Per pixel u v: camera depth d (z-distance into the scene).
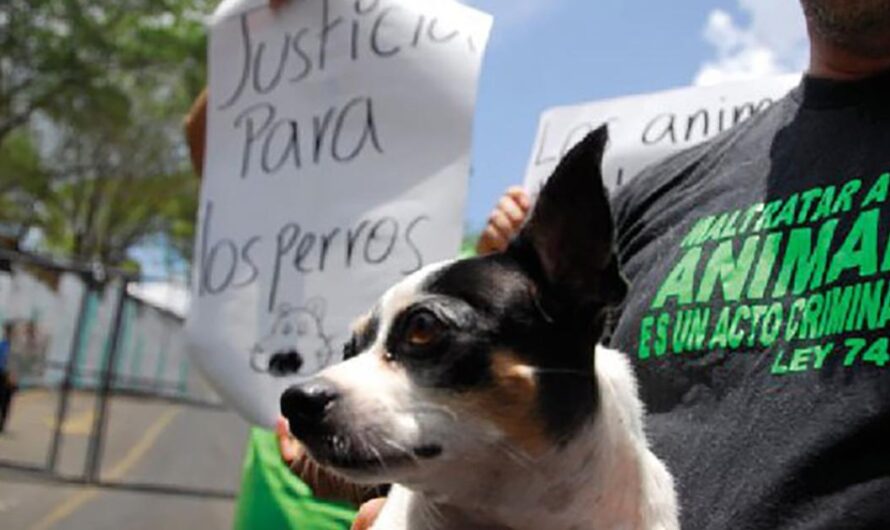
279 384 0.72
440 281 0.44
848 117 0.49
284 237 0.75
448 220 0.72
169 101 7.55
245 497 0.83
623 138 0.82
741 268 0.49
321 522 0.76
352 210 0.73
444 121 0.73
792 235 0.48
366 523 0.51
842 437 0.42
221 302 0.76
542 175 0.84
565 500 0.43
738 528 0.43
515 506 0.43
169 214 9.26
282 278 0.74
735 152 0.55
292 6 0.80
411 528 0.46
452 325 0.43
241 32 0.82
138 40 6.25
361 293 0.71
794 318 0.46
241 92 0.80
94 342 6.03
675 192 0.57
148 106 7.56
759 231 0.49
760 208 0.50
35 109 6.32
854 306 0.44
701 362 0.48
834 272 0.45
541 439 0.42
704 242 0.52
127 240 9.51
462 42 0.74
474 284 0.44
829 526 0.41
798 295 0.46
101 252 9.28
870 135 0.48
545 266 0.44
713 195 0.54
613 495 0.43
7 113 6.34
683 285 0.51
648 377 0.50
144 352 7.36
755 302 0.47
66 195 8.52
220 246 0.77
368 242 0.72
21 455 3.08
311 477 0.61
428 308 0.43
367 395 0.42
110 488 2.65
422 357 0.43
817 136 0.50
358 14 0.77
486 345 0.42
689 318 0.50
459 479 0.43
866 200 0.46
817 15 0.50
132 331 6.83
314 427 0.42
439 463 0.42
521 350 0.43
